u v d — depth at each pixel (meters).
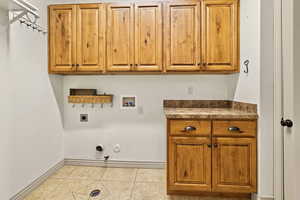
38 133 2.40
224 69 2.43
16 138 2.02
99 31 2.56
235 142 2.04
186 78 2.90
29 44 2.22
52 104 2.72
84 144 3.05
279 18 1.81
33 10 1.87
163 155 2.97
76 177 2.64
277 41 1.85
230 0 2.41
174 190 2.21
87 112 3.03
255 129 2.01
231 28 2.42
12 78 1.96
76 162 3.05
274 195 1.93
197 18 2.44
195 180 2.08
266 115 1.94
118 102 2.99
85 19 2.58
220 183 2.06
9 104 1.92
